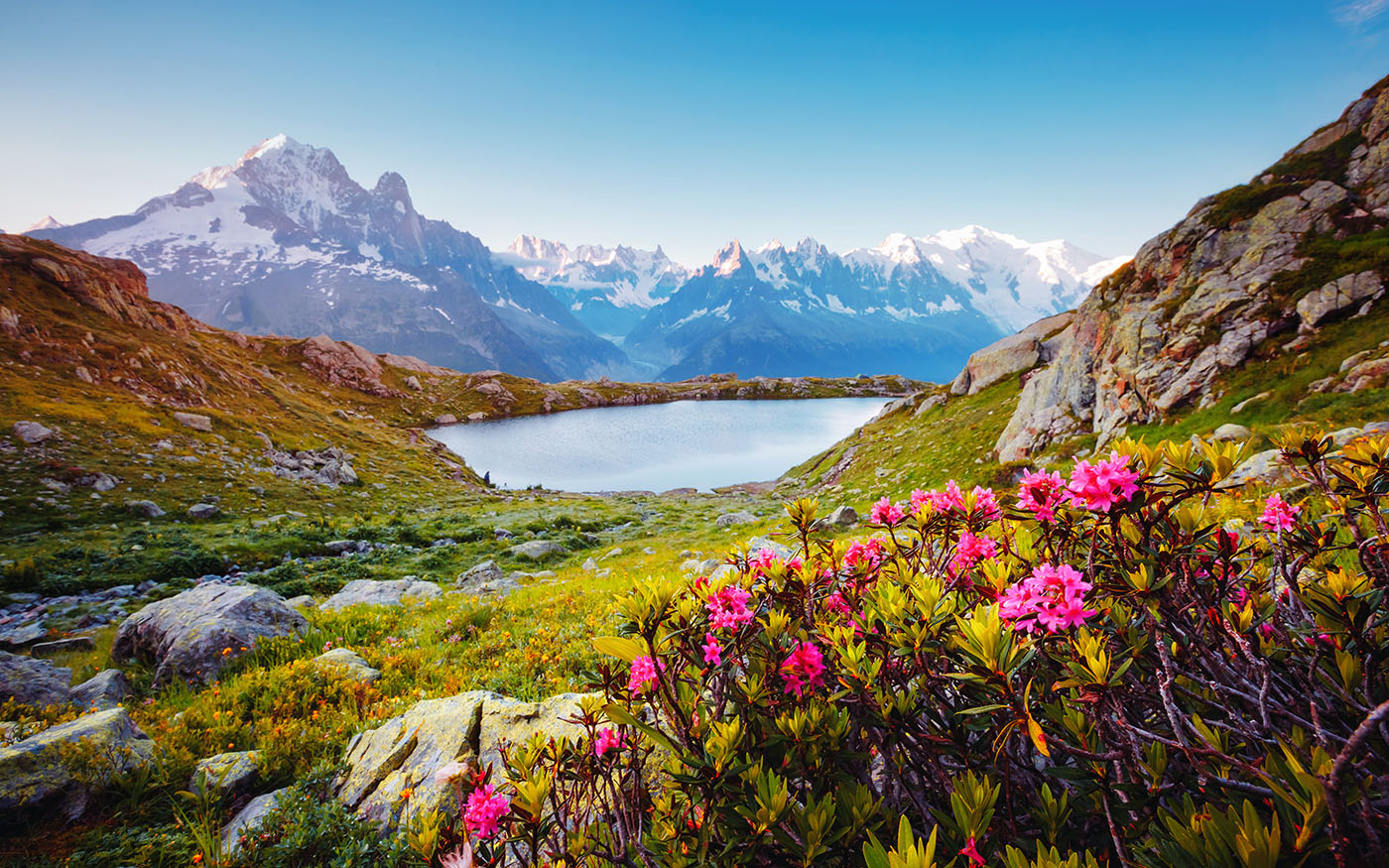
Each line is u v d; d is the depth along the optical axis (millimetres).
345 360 130125
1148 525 1807
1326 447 2062
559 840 2414
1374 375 15859
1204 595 1839
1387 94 24562
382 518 39406
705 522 36344
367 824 4258
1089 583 1779
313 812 4402
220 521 32938
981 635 1611
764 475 82625
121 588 20844
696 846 1812
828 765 1943
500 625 11219
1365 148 24469
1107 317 30578
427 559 26203
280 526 32219
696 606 2406
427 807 4211
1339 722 1614
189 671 9219
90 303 62562
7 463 32250
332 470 50188
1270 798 1439
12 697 7441
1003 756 1706
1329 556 2795
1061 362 33062
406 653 9195
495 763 4594
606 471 86312
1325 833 1275
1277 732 1565
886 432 55094
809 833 1667
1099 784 1534
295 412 72625
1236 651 1780
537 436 113875
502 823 2160
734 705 2336
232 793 4926
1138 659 1807
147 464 38062
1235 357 22344
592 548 30641
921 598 1964
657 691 2213
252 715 6809
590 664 7988
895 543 2889
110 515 30547
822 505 38188
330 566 24500
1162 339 26016
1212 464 1763
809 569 2750
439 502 48906
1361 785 1291
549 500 53812
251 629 10359
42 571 21609
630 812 2260
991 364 50156
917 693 2012
